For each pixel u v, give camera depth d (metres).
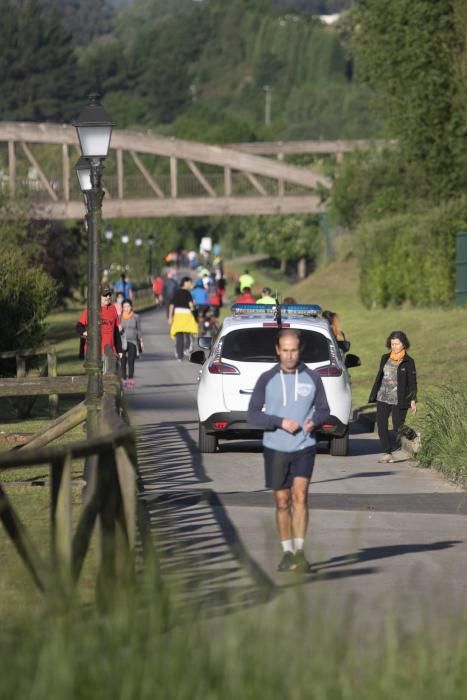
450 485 45.59
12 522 21.84
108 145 45.09
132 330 87.44
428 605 23.98
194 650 18.30
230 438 53.44
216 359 53.09
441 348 91.50
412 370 52.91
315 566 30.80
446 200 150.62
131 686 16.80
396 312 135.88
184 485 44.72
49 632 18.20
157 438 58.78
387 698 17.77
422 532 36.12
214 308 165.88
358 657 20.31
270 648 18.03
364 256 161.12
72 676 16.58
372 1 146.75
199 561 29.62
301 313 56.84
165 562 29.02
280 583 28.44
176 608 20.94
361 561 31.62
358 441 59.97
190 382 91.69
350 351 104.62
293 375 30.11
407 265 141.38
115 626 18.80
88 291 43.84
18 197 169.00
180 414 69.31
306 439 29.92
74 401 79.31
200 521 37.06
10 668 16.86
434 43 140.50
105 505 24.41
